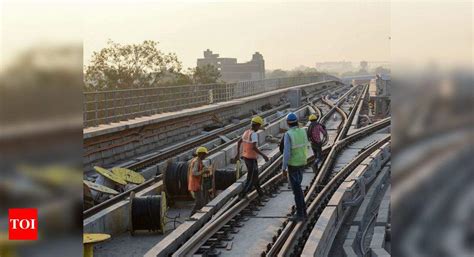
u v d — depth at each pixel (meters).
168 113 29.28
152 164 20.92
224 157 20.31
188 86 34.91
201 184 12.67
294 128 10.68
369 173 16.91
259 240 10.29
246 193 12.89
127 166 18.84
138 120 24.55
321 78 101.75
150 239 11.29
